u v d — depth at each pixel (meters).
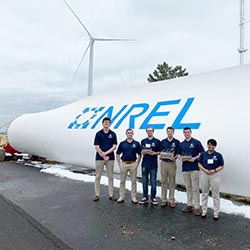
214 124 7.17
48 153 14.55
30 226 5.73
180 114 8.12
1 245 4.76
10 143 17.55
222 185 7.04
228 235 5.17
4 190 9.16
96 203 7.45
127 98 10.88
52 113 14.88
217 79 8.20
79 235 5.25
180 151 6.53
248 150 6.46
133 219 6.11
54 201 7.71
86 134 11.54
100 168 7.76
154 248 4.67
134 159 7.45
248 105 6.83
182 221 5.94
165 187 6.98
